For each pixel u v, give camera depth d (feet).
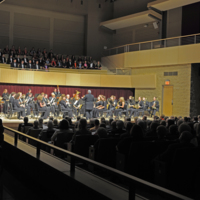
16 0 84.53
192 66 65.82
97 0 93.97
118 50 83.15
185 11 74.38
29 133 27.66
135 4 87.30
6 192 17.79
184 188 14.39
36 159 18.45
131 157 16.20
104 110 57.88
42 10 89.20
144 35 85.92
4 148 25.16
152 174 16.80
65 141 23.24
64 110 53.21
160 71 71.97
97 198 12.13
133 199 10.02
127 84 77.66
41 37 89.66
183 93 67.00
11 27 85.40
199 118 36.70
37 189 18.13
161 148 16.74
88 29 93.04
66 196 14.71
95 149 18.42
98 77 77.05
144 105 63.93
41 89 72.43
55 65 74.84
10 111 50.98
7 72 66.95
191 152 14.08
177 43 67.97
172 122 27.86
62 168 16.02
